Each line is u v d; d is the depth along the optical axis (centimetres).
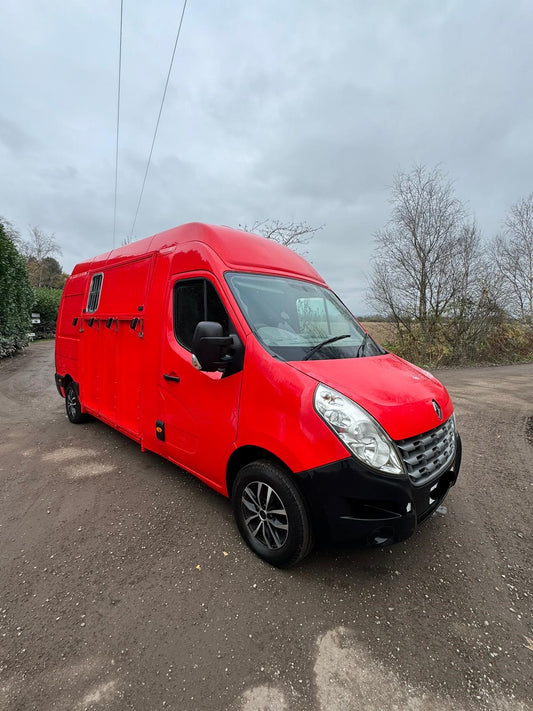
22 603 238
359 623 226
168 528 321
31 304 1928
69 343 609
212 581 259
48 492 385
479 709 177
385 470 228
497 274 1670
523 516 356
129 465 455
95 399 533
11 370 1234
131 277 439
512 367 1552
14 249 1555
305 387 247
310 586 255
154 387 385
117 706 175
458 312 1636
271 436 255
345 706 177
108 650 205
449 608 240
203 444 320
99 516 339
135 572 267
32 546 296
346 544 238
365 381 266
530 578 270
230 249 339
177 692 182
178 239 375
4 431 589
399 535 234
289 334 308
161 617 228
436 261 1623
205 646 208
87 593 246
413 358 1631
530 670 197
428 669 197
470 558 291
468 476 446
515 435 605
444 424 282
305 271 400
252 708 175
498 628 225
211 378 308
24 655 201
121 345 453
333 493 230
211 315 317
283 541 265
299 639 214
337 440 230
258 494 276
